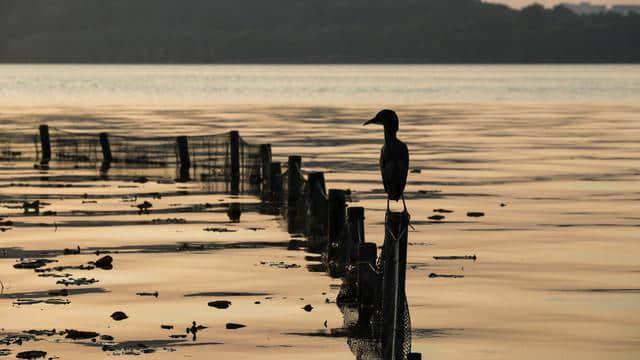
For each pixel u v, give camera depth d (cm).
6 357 1456
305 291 1909
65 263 2178
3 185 3634
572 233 2609
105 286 1939
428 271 2111
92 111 9519
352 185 3656
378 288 1592
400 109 10131
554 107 10575
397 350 1411
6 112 9325
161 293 1888
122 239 2492
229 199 3297
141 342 1553
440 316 1731
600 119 8231
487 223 2780
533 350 1540
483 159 4725
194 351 1509
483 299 1853
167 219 2820
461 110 9912
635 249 2384
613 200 3284
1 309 1750
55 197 3312
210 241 2466
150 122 7569
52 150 4984
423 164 4488
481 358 1495
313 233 2450
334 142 5666
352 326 1650
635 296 1889
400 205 3142
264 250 2342
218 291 1905
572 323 1692
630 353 1527
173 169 4209
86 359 1457
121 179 3869
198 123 7444
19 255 2277
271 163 3188
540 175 4034
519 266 2167
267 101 12256
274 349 1523
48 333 1595
